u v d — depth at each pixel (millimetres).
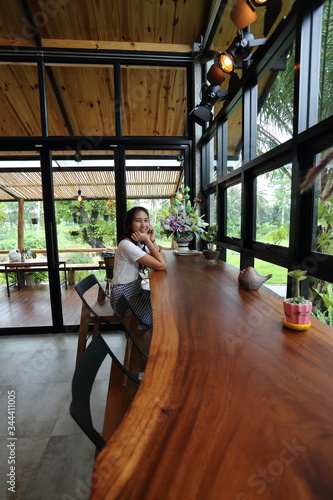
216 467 359
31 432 1482
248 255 1848
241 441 401
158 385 545
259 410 467
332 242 1117
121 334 2812
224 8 2193
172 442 401
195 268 1789
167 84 2934
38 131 2902
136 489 331
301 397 500
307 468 354
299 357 646
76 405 517
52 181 2834
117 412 936
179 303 1061
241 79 1820
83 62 2744
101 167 2934
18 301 3221
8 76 2729
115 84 2783
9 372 2109
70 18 2553
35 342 2660
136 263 1778
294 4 1185
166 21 2625
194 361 634
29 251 2998
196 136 2904
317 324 851
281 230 1509
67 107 2896
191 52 2783
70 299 3186
